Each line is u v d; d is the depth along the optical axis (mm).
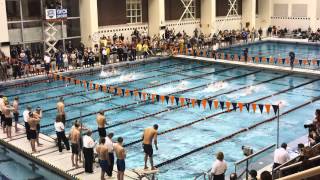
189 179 10180
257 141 12602
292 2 35625
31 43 24047
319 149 8211
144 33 29453
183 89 19031
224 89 18938
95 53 24547
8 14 22688
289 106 16188
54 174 10711
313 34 31688
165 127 14070
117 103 17094
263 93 18188
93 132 13719
